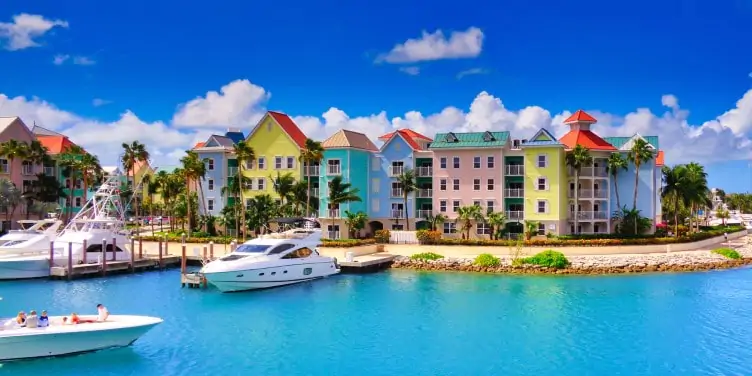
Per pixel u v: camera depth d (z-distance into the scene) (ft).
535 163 248.52
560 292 166.20
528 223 241.14
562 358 109.60
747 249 245.04
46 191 290.56
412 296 162.30
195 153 269.85
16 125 299.58
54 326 108.58
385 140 288.10
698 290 168.35
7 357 103.04
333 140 271.49
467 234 253.44
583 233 250.98
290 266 177.68
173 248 234.99
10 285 175.01
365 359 109.50
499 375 101.50
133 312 143.74
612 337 122.01
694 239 245.04
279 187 253.24
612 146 260.01
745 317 137.39
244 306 150.71
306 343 119.03
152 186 323.98
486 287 174.60
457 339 121.49
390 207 273.54
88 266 187.42
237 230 249.75
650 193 256.52
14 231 206.59
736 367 104.53
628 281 183.42
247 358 109.70
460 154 261.03
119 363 106.01
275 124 280.10
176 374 101.14
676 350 113.60
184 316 140.05
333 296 162.91
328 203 267.39
